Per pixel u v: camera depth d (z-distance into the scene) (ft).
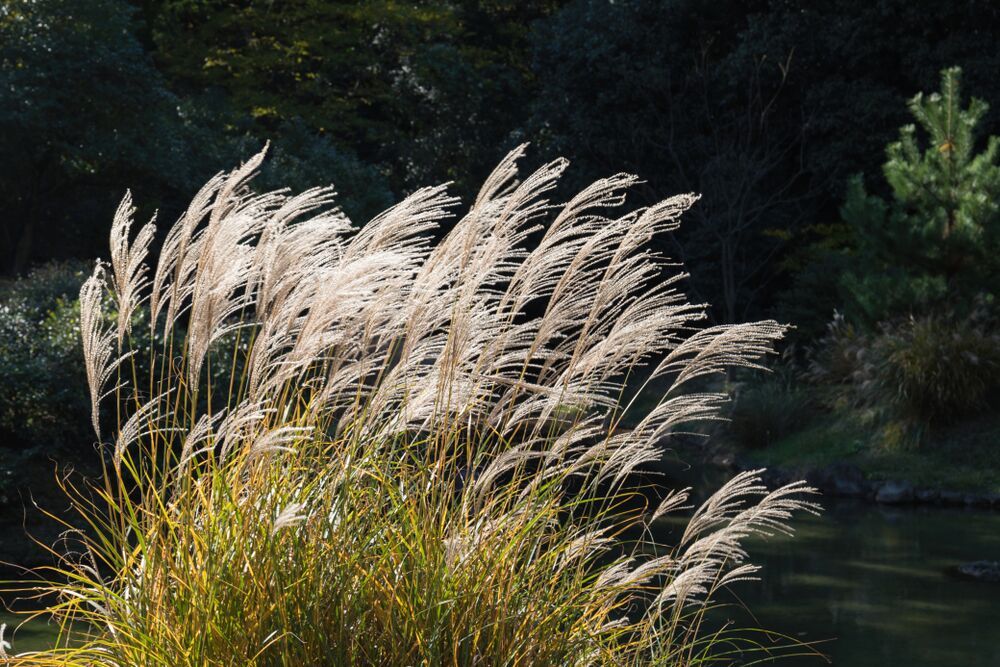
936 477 44.65
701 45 70.54
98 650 9.44
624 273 10.38
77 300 34.55
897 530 36.47
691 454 52.70
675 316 10.55
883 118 64.95
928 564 30.71
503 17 94.32
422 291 10.03
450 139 82.64
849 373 54.24
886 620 24.43
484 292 10.53
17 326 32.76
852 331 55.67
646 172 69.97
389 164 85.30
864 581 28.43
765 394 53.57
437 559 9.68
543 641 10.01
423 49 87.56
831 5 69.62
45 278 40.83
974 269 50.57
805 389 55.98
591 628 10.74
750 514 11.56
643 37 71.82
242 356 29.30
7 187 55.01
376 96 88.53
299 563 9.39
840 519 38.81
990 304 50.85
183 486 9.78
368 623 9.59
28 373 29.78
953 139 49.93
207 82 82.38
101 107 52.44
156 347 30.37
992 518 39.45
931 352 48.03
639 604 16.46
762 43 67.41
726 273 66.64
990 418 47.67
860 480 45.24
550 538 10.70
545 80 77.00
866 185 66.69
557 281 10.42
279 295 9.78
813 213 69.10
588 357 10.49
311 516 9.58
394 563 9.70
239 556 9.37
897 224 50.62
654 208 10.26
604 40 70.85
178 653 9.15
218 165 58.90
